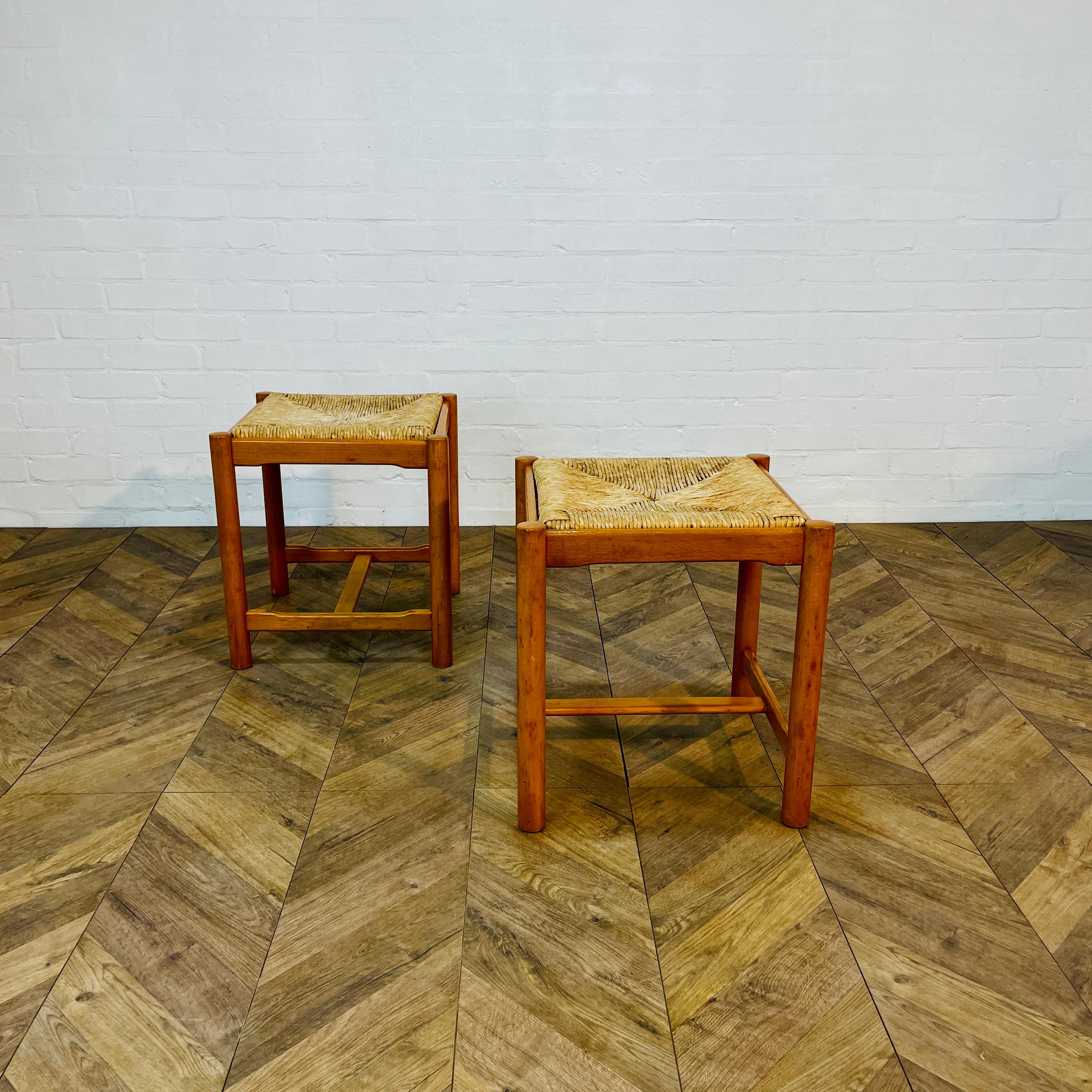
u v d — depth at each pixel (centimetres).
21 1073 109
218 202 252
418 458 189
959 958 125
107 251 254
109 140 246
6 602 230
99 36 239
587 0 240
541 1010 117
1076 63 246
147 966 123
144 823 151
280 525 230
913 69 247
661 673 198
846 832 150
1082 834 150
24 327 260
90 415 268
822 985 121
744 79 247
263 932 129
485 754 171
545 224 256
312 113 246
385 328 264
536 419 273
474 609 229
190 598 233
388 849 146
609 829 151
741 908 134
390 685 194
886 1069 109
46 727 178
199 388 267
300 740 174
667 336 267
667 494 159
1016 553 261
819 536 140
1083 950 127
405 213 255
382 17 240
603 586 243
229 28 240
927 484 281
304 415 202
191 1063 110
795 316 266
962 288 264
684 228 258
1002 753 171
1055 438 277
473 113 247
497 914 132
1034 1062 111
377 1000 118
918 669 200
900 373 271
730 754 171
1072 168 254
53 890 136
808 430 276
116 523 278
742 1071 109
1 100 242
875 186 255
